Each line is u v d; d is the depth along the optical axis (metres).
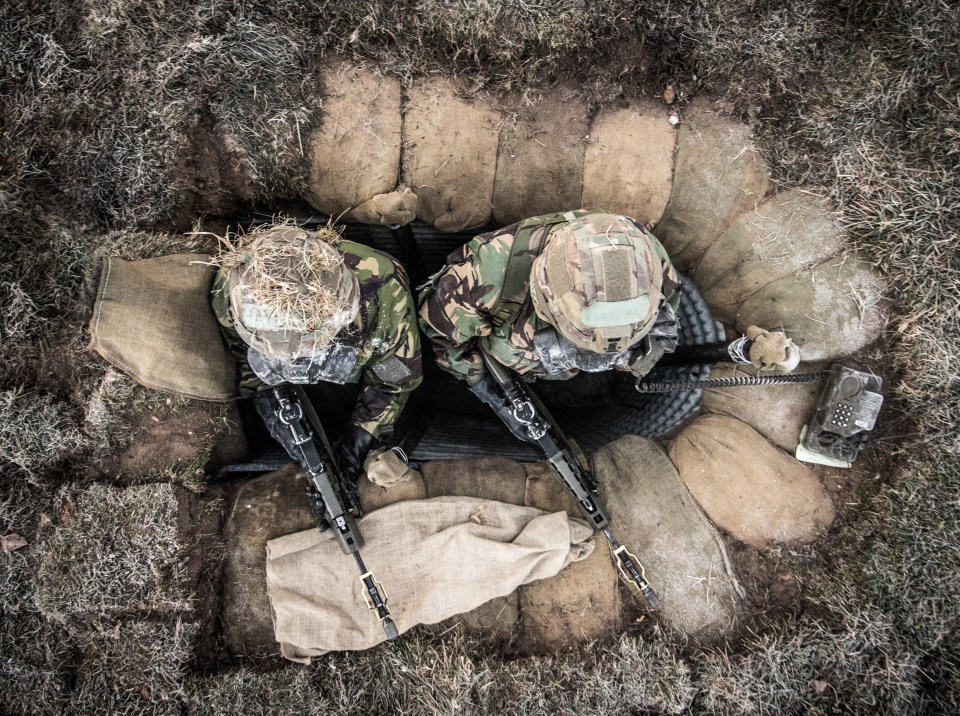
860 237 1.81
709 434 1.85
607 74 1.84
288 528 1.72
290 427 1.64
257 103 1.72
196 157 1.71
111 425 1.65
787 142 1.84
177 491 1.69
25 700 1.69
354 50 1.78
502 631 1.76
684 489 1.81
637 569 1.68
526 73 1.83
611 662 1.75
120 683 1.69
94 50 1.69
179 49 1.68
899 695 1.77
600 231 1.48
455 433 2.18
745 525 1.78
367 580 1.56
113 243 1.66
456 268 1.68
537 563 1.70
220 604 1.72
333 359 1.56
